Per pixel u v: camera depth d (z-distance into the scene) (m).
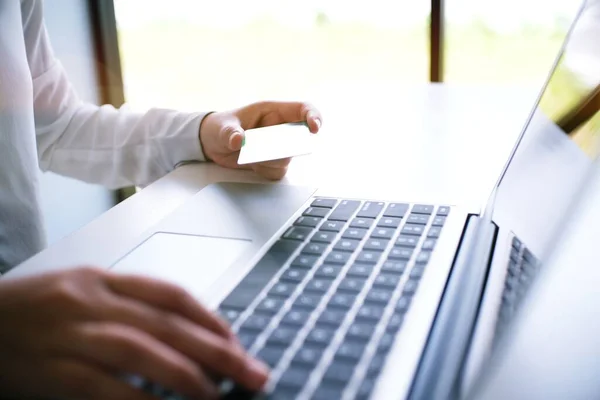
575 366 0.45
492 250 0.51
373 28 2.40
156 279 0.35
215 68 2.60
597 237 0.60
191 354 0.32
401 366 0.35
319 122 0.76
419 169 0.73
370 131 0.94
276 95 1.36
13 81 0.78
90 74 2.23
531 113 0.70
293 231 0.53
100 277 0.35
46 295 0.33
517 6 1.73
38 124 0.84
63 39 2.13
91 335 0.31
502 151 0.80
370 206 0.59
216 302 0.42
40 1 0.86
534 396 0.43
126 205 0.62
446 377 0.34
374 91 1.25
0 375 0.32
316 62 2.49
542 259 0.44
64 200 2.10
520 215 0.54
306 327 0.38
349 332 0.38
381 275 0.45
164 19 2.47
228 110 0.80
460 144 0.85
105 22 2.22
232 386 0.32
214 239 0.52
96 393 0.30
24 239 0.81
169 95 2.38
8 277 0.47
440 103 1.12
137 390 0.30
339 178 0.69
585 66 0.61
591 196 0.59
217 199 0.62
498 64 1.74
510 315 0.40
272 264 0.47
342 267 0.46
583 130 0.54
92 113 0.85
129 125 0.81
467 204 0.60
